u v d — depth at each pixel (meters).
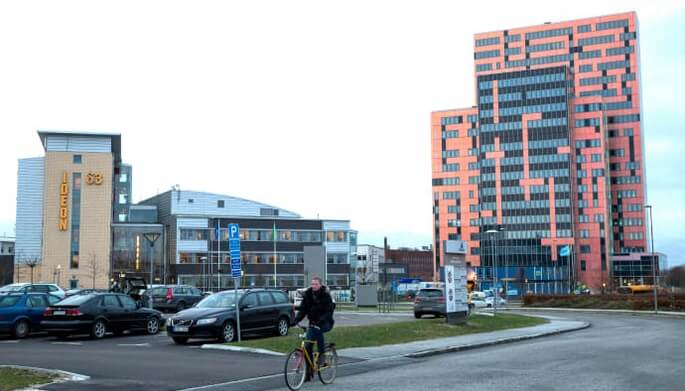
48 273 87.75
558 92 150.00
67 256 88.50
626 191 158.00
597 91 160.00
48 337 24.22
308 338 12.33
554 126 149.38
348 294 85.62
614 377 13.66
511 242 148.62
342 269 103.00
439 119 164.50
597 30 160.88
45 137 90.81
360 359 17.09
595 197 147.88
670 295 60.00
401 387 12.27
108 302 23.58
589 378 13.51
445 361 17.12
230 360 16.55
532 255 146.50
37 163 91.19
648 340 24.44
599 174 148.12
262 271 99.44
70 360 16.38
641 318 45.50
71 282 88.12
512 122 152.75
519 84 153.38
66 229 88.81
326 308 12.52
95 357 17.11
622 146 158.50
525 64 164.50
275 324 23.17
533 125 151.00
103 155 90.69
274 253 100.56
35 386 12.06
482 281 147.62
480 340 22.86
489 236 150.12
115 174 103.62
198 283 96.94
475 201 158.88
